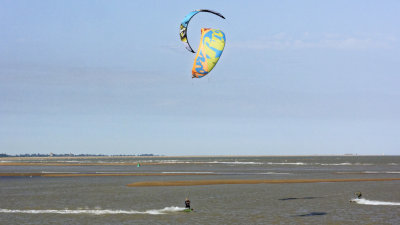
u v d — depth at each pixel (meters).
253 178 99.56
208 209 47.81
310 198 57.50
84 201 54.72
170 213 45.00
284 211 46.12
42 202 53.69
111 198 57.97
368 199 55.84
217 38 26.92
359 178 97.81
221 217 42.47
